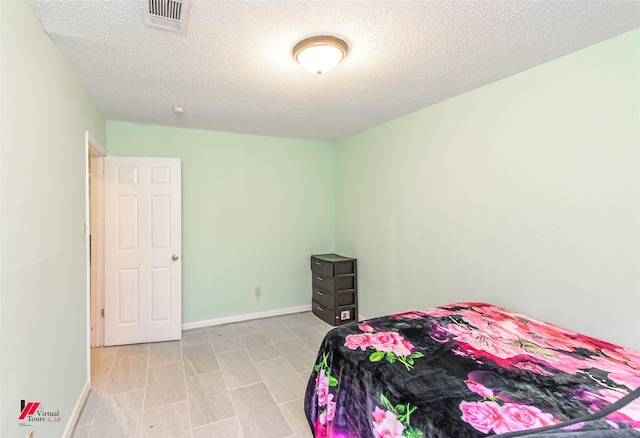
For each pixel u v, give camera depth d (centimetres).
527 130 203
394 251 318
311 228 414
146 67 194
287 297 402
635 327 159
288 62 189
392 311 321
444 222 263
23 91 131
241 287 376
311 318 387
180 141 341
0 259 112
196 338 323
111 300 303
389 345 161
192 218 348
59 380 166
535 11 142
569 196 183
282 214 396
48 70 157
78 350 199
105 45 168
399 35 161
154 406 207
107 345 302
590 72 173
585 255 177
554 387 122
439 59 187
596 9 140
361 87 229
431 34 160
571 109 182
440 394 120
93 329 299
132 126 319
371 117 305
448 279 261
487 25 152
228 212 366
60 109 174
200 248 353
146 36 160
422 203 283
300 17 145
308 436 181
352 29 155
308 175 410
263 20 147
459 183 249
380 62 190
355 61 188
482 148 231
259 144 381
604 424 101
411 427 115
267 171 386
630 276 161
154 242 314
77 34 157
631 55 159
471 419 106
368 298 356
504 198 217
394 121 312
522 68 201
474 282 240
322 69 177
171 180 319
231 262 369
